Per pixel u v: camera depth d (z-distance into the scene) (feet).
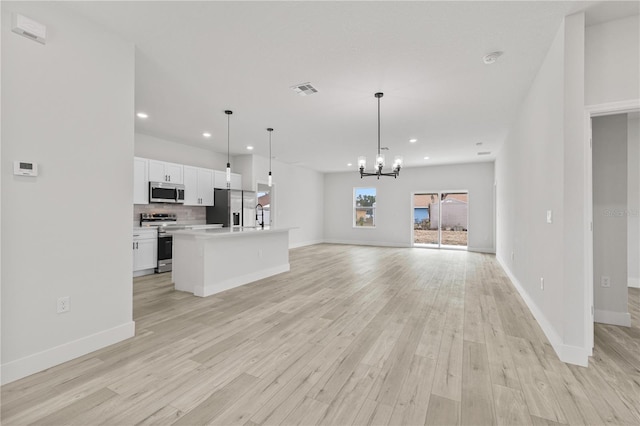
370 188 33.19
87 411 5.31
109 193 8.01
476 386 6.11
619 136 9.59
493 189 27.07
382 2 6.82
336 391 5.95
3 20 6.14
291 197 29.71
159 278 16.05
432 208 30.66
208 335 8.64
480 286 14.46
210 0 6.81
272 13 7.25
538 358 7.29
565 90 7.31
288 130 17.26
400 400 5.66
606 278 9.70
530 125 11.21
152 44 8.65
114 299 8.13
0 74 6.11
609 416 5.21
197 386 6.11
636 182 13.50
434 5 6.92
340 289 13.85
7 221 6.21
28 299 6.50
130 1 6.84
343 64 9.70
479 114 14.29
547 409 5.40
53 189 6.89
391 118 14.98
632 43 7.18
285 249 18.13
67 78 7.14
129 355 7.41
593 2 6.75
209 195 21.66
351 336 8.58
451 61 9.45
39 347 6.66
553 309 8.11
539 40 8.25
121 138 8.27
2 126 6.15
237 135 18.44
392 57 9.25
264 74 10.43
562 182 7.38
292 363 7.05
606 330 9.11
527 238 11.66
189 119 15.31
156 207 19.13
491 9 7.03
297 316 10.23
